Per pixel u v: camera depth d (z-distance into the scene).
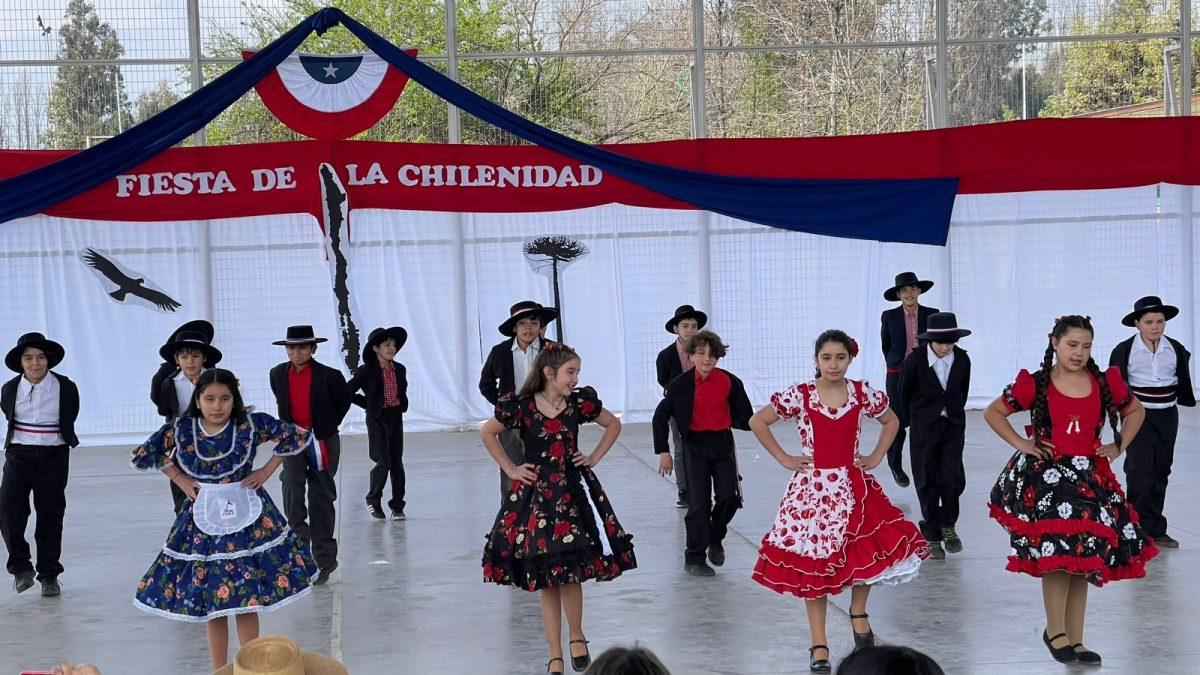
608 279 15.12
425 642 6.71
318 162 14.24
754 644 6.52
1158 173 14.78
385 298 14.91
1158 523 8.34
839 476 6.16
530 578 5.95
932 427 8.27
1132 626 6.63
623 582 7.88
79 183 12.87
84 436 14.60
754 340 15.34
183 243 14.64
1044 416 6.02
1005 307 15.44
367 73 14.20
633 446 13.57
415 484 11.63
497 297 15.02
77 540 9.53
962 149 14.68
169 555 5.80
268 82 14.02
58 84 14.74
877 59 15.46
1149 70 15.64
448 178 14.49
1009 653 6.24
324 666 2.88
